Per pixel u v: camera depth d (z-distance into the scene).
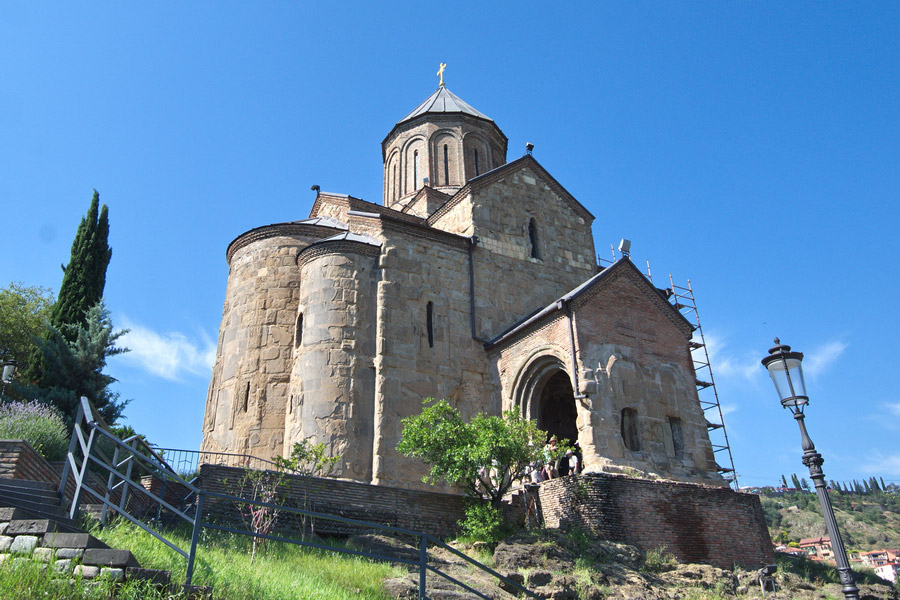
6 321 39.56
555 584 14.88
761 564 20.12
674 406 22.72
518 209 29.47
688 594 16.34
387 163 37.69
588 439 20.44
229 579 9.77
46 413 20.94
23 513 9.23
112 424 28.89
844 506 120.56
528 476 21.80
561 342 22.42
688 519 19.62
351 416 22.02
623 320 23.12
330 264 24.19
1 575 7.48
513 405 24.19
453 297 25.92
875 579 20.55
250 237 26.66
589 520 18.33
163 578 8.43
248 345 24.66
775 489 136.25
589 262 30.80
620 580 16.09
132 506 15.62
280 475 17.45
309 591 10.75
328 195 30.98
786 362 12.33
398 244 25.30
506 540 17.48
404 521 20.22
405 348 23.81
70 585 7.66
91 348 29.30
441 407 19.48
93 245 34.59
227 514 17.23
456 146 35.41
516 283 27.92
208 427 24.84
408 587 12.91
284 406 23.56
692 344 33.97
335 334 23.06
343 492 19.81
